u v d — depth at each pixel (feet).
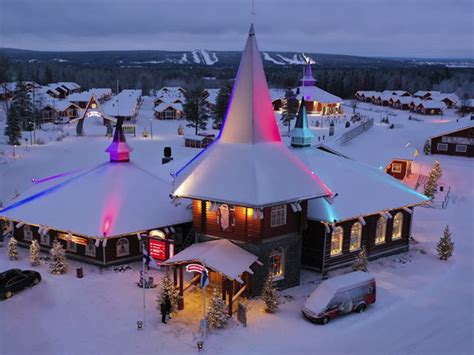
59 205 126.72
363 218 127.54
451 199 200.75
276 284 112.27
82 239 119.44
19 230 131.44
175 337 90.74
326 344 90.48
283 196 105.09
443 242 134.41
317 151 147.13
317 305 98.07
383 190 136.56
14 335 89.66
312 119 450.30
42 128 372.58
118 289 108.78
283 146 120.06
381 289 114.52
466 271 127.44
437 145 308.81
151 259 98.73
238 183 106.11
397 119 499.92
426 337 94.27
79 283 110.93
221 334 92.38
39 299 102.83
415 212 181.47
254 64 114.93
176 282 103.91
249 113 114.32
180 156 273.95
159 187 137.18
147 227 121.39
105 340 89.20
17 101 371.56
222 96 390.63
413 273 124.88
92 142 311.88
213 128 395.55
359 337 93.30
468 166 271.90
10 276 103.09
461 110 555.69
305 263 125.08
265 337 91.97
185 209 131.64
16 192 183.42
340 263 126.11
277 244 110.01
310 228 122.52
